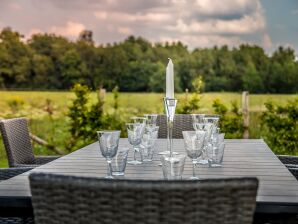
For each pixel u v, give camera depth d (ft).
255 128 17.90
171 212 3.53
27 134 10.55
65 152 18.30
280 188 5.56
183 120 12.64
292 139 17.20
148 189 3.49
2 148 18.78
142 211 3.55
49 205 3.71
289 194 5.24
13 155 9.74
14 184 5.86
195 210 3.53
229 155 8.41
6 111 20.89
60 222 3.73
